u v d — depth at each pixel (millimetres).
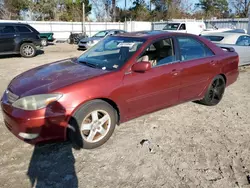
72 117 2801
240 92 5727
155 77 3436
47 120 2676
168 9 39812
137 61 3322
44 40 19109
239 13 37406
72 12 35594
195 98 4285
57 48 17328
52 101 2684
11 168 2678
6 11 31891
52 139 2789
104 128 3133
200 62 4078
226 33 8711
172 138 3391
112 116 3162
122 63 3266
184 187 2441
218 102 4781
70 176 2572
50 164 2766
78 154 2967
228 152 3070
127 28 28062
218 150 3111
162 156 2951
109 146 3150
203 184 2488
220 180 2553
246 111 4477
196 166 2777
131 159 2881
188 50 4016
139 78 3271
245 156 2992
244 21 19031
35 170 2654
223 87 4730
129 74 3205
